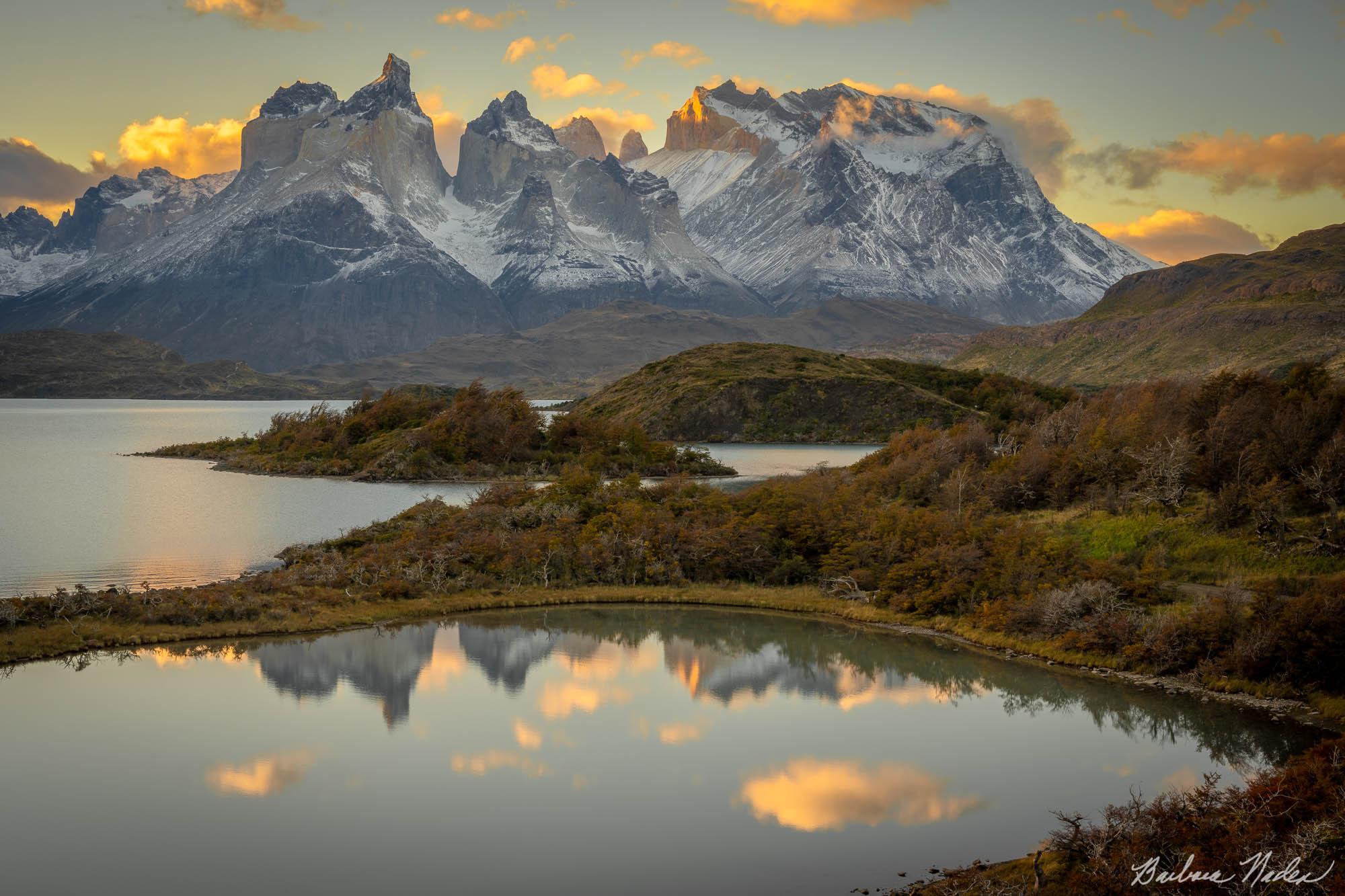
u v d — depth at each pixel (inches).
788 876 2145.7
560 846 2288.4
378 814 2437.3
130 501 7509.8
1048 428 6934.1
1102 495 5147.6
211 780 2613.2
